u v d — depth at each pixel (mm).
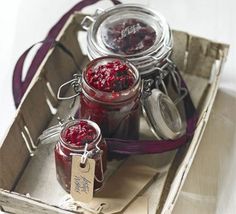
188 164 746
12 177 780
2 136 785
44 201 758
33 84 817
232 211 785
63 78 902
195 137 782
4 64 978
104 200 754
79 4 936
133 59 770
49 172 800
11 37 1029
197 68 917
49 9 1085
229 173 827
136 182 779
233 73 957
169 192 757
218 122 886
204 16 1067
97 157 717
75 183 724
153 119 782
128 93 720
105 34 812
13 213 748
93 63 754
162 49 787
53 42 867
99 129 726
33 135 829
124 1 1100
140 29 813
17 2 1093
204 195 800
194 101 888
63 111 875
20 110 785
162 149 784
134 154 789
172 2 1097
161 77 805
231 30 1037
